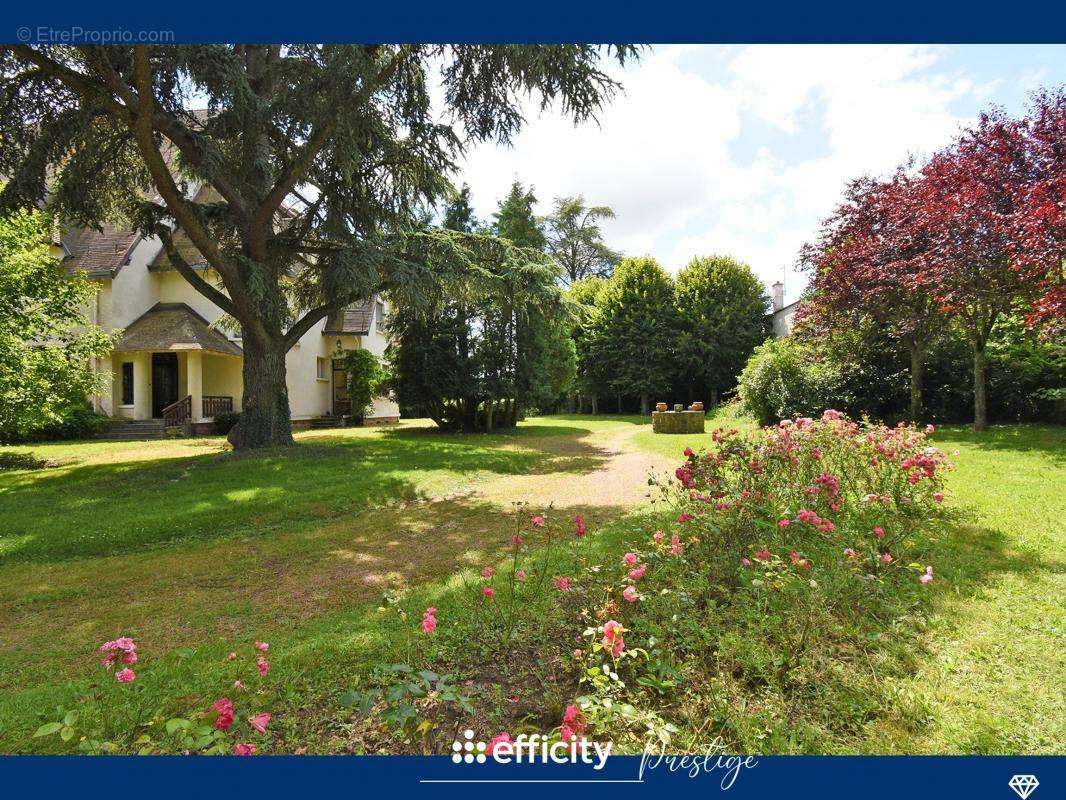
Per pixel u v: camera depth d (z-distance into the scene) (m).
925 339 13.88
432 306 13.89
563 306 15.91
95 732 2.36
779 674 2.53
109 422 18.16
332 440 16.19
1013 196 9.83
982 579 3.72
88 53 7.78
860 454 5.51
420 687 2.12
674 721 2.31
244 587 4.57
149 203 11.52
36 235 13.25
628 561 2.97
